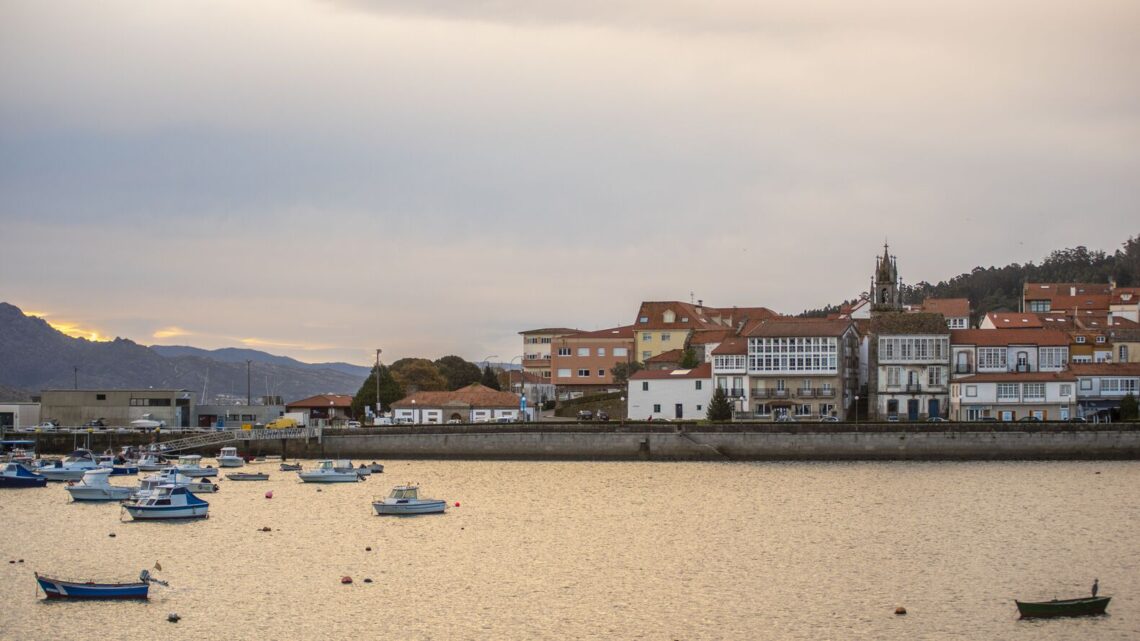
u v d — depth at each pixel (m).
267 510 129.38
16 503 136.50
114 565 97.38
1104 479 150.62
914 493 138.62
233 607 82.81
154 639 75.06
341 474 157.75
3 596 85.75
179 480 142.12
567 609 82.44
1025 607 79.56
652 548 104.38
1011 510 124.25
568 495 140.25
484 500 136.38
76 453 180.75
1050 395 195.12
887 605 83.19
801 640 74.81
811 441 178.88
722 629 77.38
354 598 85.50
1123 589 87.38
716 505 130.38
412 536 111.12
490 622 79.12
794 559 99.12
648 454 182.88
